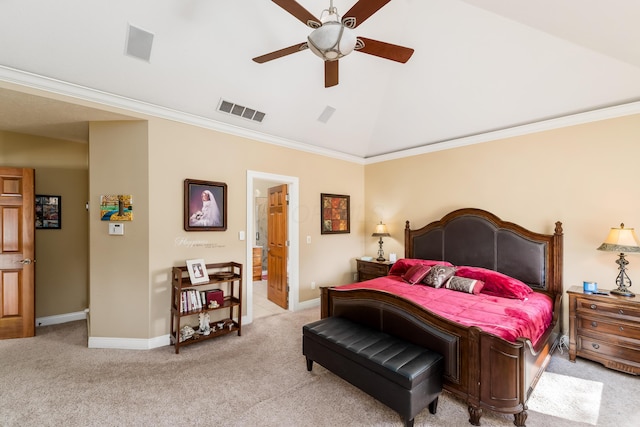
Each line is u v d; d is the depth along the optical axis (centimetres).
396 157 494
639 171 284
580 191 317
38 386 234
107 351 300
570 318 284
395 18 288
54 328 365
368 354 205
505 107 342
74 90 263
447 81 339
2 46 222
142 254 308
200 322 322
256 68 304
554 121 329
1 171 329
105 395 223
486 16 263
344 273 514
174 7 233
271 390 231
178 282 301
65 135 370
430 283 341
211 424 192
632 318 251
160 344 313
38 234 375
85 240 408
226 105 338
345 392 230
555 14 195
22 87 243
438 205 439
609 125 300
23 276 334
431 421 197
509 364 182
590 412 206
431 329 216
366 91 380
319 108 388
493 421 197
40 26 218
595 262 307
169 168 324
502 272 359
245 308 383
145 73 274
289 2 163
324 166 485
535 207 347
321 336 240
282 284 456
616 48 225
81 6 215
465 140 404
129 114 299
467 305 265
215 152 359
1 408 206
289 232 445
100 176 313
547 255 329
